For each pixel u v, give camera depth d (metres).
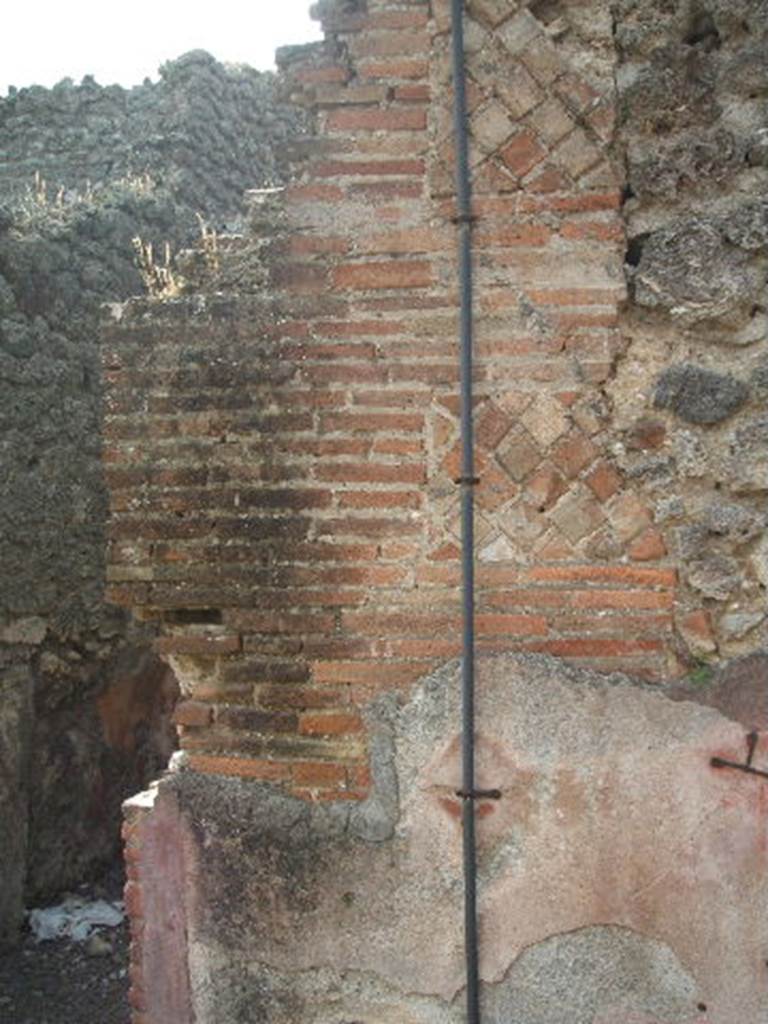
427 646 3.32
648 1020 3.22
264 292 3.49
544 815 3.25
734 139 3.36
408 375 3.34
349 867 3.32
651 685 3.26
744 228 3.32
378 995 3.31
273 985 3.36
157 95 9.73
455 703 3.29
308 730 3.36
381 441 3.35
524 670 3.27
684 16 3.38
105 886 6.96
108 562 3.46
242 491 3.40
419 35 3.38
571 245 3.33
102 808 7.14
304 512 3.37
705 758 3.23
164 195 8.35
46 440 6.73
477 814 3.27
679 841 3.23
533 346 3.33
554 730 3.26
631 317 3.38
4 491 6.38
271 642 3.39
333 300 3.38
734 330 3.34
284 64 3.47
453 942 3.27
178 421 3.44
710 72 3.40
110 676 7.23
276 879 3.36
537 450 3.32
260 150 10.51
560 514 3.31
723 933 3.21
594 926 3.24
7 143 9.97
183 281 3.91
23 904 6.39
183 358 3.44
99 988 5.76
